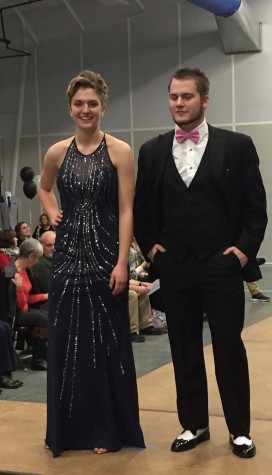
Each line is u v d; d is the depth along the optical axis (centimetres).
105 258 289
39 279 542
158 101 1220
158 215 285
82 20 1242
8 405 369
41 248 506
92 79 284
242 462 274
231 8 1023
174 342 287
